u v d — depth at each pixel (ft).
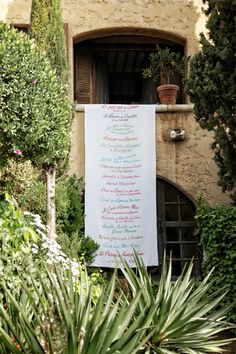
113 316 12.19
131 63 40.06
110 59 38.83
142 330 11.87
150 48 35.55
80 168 27.84
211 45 25.08
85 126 27.58
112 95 48.01
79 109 27.99
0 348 11.45
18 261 15.28
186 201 28.55
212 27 24.97
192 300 15.52
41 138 15.94
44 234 19.19
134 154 27.66
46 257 17.47
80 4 32.53
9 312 12.76
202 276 25.30
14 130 14.96
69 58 31.81
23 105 15.08
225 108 24.43
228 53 24.08
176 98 32.63
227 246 23.90
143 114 27.96
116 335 11.75
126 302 14.11
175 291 15.58
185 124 28.60
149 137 27.86
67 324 11.32
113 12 32.63
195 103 25.41
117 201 27.35
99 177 27.43
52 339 11.27
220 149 25.31
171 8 32.99
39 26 26.14
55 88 16.60
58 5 26.71
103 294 12.28
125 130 27.73
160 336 14.53
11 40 15.79
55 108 16.40
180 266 28.37
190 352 14.49
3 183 18.72
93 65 35.83
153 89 37.19
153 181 27.66
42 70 16.07
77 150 27.94
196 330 14.99
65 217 23.91
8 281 14.34
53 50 25.98
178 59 30.30
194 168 28.45
